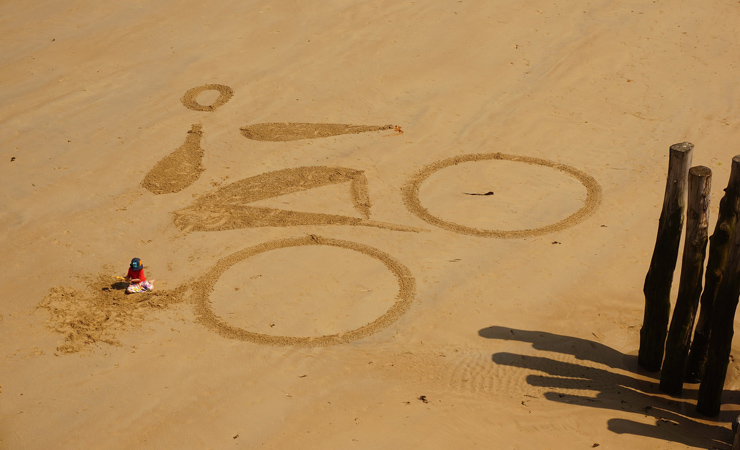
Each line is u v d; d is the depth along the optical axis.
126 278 12.88
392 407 10.16
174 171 16.17
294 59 20.12
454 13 22.09
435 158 16.61
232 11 22.03
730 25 21.78
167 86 19.03
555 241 13.97
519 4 22.66
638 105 18.48
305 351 11.38
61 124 17.50
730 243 9.92
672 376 10.45
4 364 11.11
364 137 17.34
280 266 13.41
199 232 14.35
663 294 10.50
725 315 9.56
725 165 16.02
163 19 21.62
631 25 21.75
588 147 16.91
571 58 20.27
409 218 14.75
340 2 22.55
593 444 9.58
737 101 18.58
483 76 19.55
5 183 15.58
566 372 10.91
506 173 16.08
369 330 11.84
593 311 12.23
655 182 15.64
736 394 10.56
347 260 13.55
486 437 9.65
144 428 9.90
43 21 21.42
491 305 12.36
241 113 18.16
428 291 12.73
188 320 12.09
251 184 15.79
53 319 12.06
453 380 10.72
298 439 9.63
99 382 10.76
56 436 9.80
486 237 14.16
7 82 18.91
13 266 13.35
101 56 20.05
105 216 14.76
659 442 9.62
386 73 19.61
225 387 10.63
